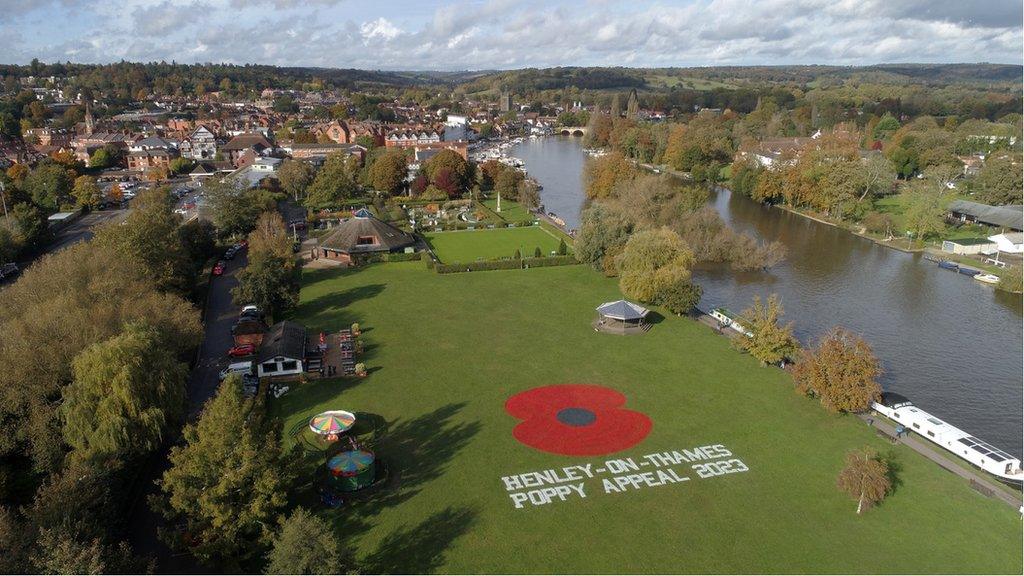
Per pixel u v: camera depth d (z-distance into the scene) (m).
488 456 58.41
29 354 55.25
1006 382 78.25
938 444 62.09
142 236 91.00
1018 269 113.25
